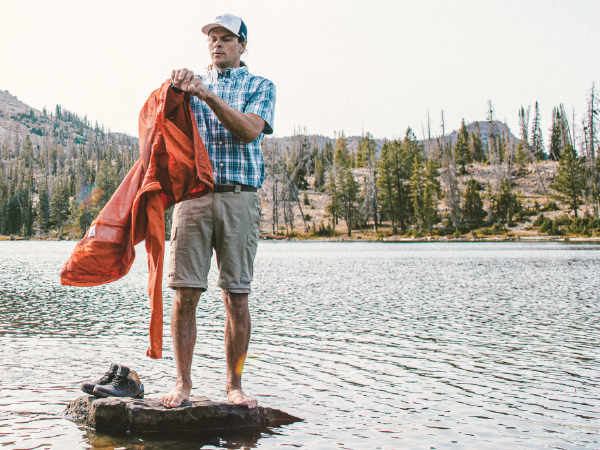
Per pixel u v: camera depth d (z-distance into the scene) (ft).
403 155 360.48
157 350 10.27
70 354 18.13
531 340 22.76
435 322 27.89
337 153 428.56
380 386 14.71
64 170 571.28
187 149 10.90
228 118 10.47
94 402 10.80
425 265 88.33
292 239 310.86
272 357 18.65
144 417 10.42
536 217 300.61
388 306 35.09
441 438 10.33
